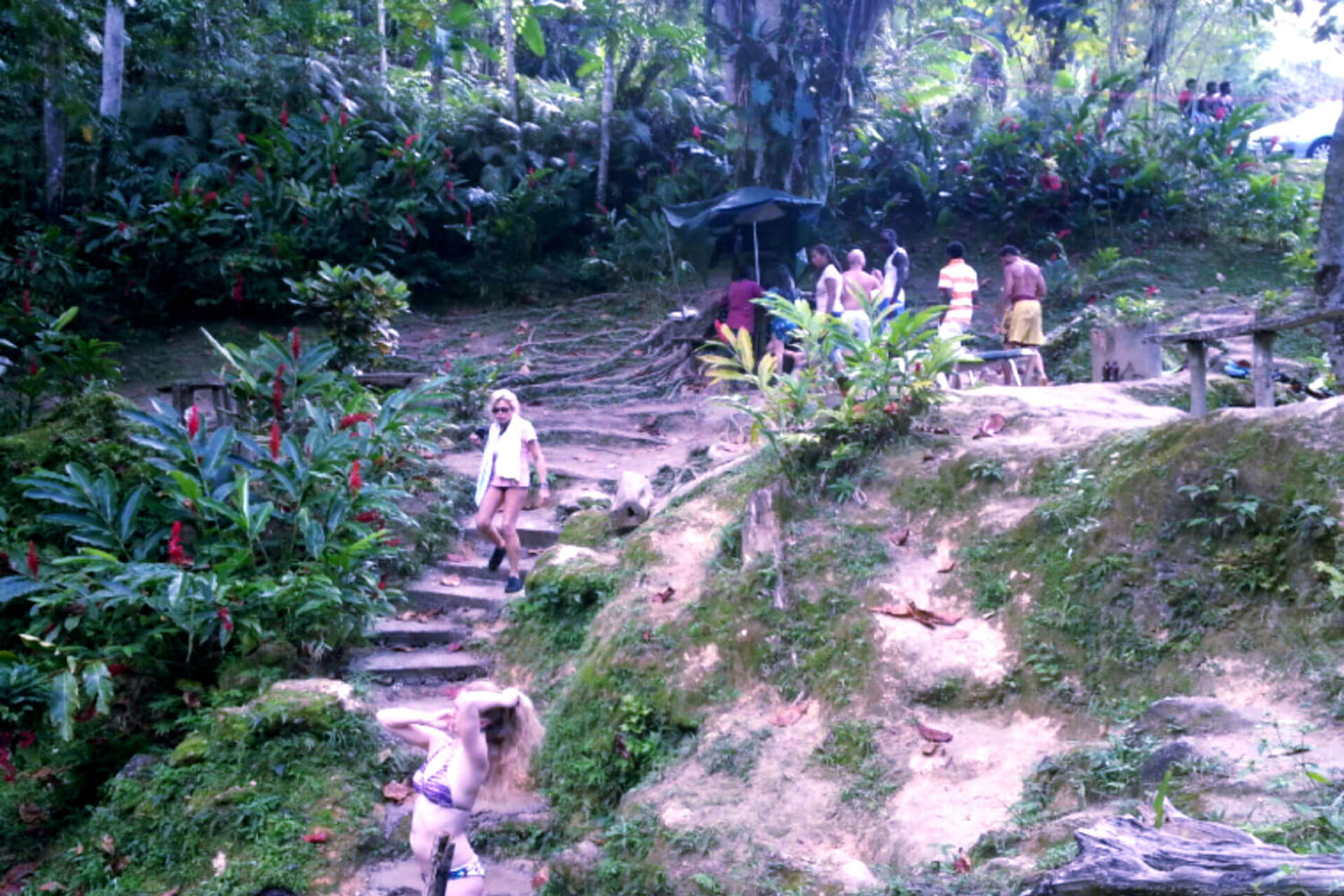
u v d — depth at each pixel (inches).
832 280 437.7
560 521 359.6
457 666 293.4
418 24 814.5
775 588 255.8
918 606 247.0
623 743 235.6
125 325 592.7
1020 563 246.4
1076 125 739.4
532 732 177.5
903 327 301.7
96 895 216.5
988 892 156.1
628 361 546.9
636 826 208.1
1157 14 809.5
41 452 332.2
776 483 286.8
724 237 609.9
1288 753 167.3
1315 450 223.6
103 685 248.2
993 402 325.1
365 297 448.1
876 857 186.7
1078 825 165.8
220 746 243.0
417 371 533.3
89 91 641.6
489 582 333.7
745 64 613.0
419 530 346.6
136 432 346.3
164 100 677.3
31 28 564.1
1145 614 221.1
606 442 440.5
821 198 639.1
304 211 609.0
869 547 267.0
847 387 308.3
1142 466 246.4
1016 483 271.4
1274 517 220.1
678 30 736.3
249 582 273.4
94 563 280.5
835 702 229.9
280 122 660.1
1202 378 304.2
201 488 290.7
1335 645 196.5
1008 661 226.2
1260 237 700.0
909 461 293.3
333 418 351.3
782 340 470.0
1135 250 692.1
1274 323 280.8
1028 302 434.3
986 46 879.7
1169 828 138.0
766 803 207.9
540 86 882.8
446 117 733.9
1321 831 140.4
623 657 253.6
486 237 661.3
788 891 178.9
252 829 224.4
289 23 748.0
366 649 303.6
